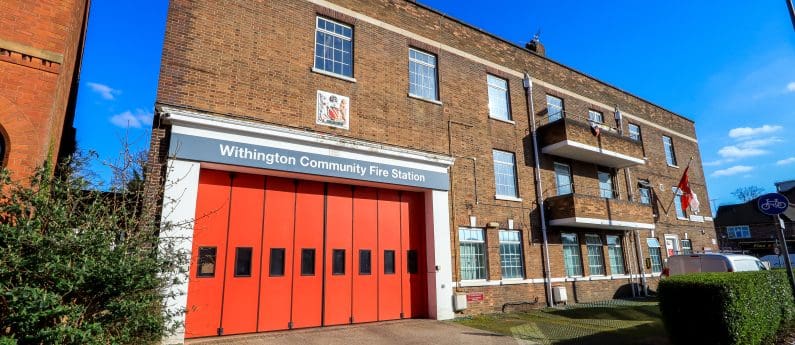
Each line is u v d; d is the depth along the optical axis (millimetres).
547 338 9500
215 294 9195
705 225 24500
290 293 10148
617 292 17609
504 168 15352
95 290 5359
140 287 5691
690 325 7227
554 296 15055
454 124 14070
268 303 9812
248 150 9750
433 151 13234
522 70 16984
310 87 11273
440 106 13875
